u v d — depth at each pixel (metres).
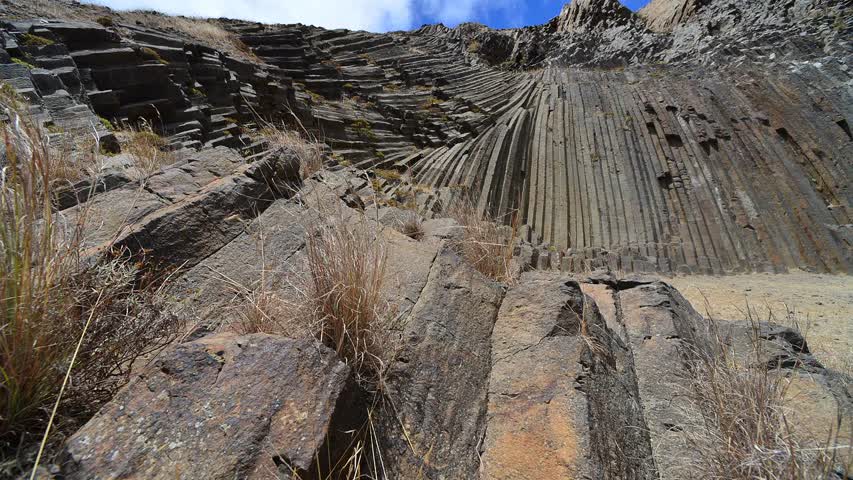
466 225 4.32
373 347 2.30
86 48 10.22
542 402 2.29
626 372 2.80
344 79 21.94
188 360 1.77
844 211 16.31
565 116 20.97
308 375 1.82
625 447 2.20
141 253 2.77
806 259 14.95
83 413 1.75
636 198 16.88
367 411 2.02
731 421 2.15
